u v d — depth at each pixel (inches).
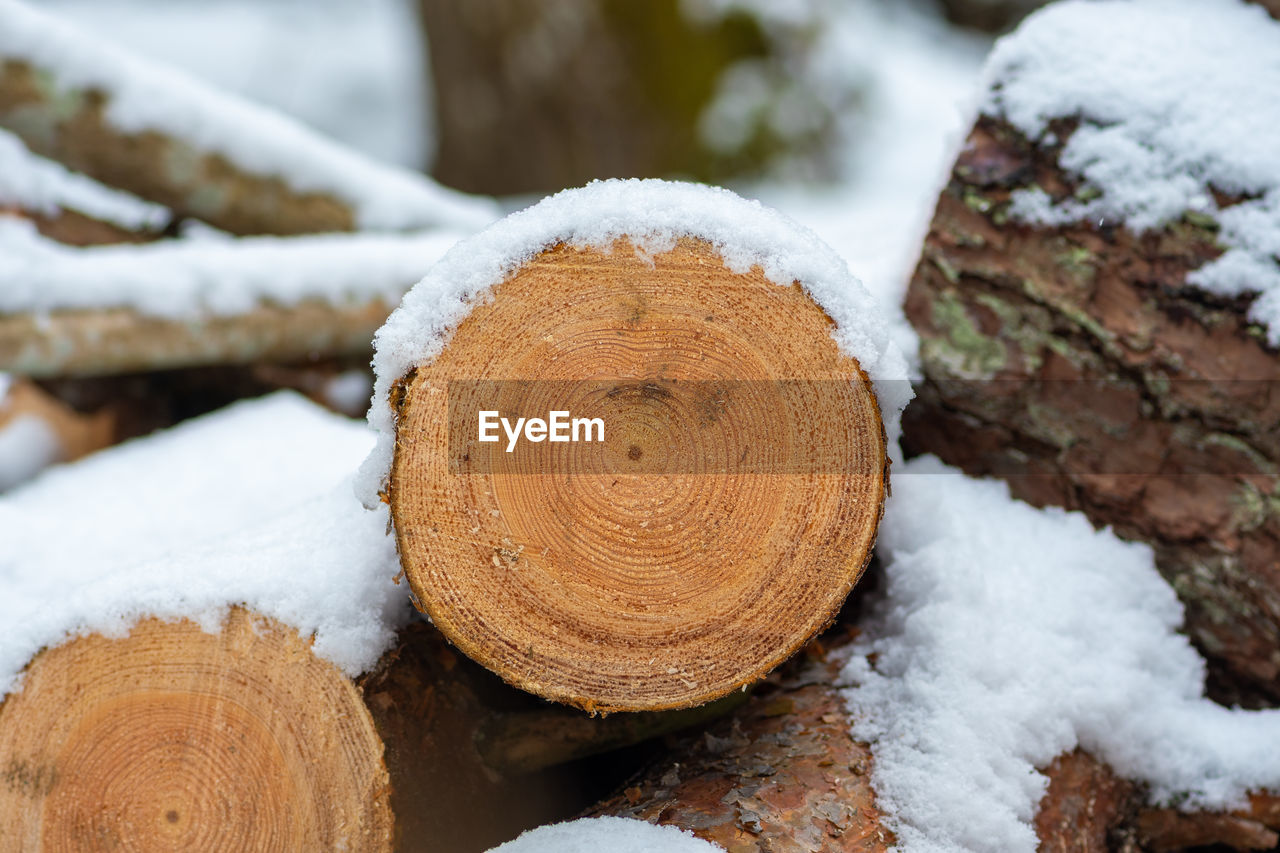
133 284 50.9
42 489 49.1
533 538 38.3
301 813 39.4
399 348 38.0
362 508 40.7
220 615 39.4
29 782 39.4
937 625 41.9
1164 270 42.3
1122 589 43.8
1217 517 43.1
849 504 38.5
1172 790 42.6
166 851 39.5
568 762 42.9
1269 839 42.4
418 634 40.9
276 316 52.4
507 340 38.0
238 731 39.4
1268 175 41.8
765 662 38.9
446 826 40.8
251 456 49.5
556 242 37.9
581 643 38.7
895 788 40.3
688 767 41.2
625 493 38.3
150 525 46.5
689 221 37.8
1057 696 41.7
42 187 57.1
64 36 52.8
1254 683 44.1
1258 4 44.5
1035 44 44.0
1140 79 42.9
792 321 38.1
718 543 38.5
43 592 44.2
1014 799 40.4
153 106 54.5
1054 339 43.6
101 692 39.4
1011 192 43.1
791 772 40.6
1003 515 44.6
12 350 50.0
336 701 39.4
